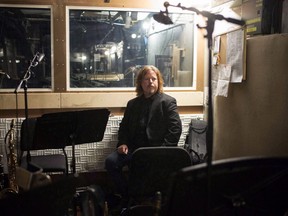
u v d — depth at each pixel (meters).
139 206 2.31
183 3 3.65
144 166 2.23
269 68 2.38
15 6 3.35
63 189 1.50
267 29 2.46
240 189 1.33
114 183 3.14
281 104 2.27
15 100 3.41
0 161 3.12
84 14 3.54
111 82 3.67
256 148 2.54
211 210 1.33
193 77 3.83
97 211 2.05
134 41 3.69
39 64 3.47
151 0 3.63
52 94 3.48
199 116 3.82
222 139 3.04
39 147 2.46
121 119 3.62
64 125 2.43
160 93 3.21
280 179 1.37
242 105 2.72
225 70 2.95
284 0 2.34
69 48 3.53
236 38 2.76
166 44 3.78
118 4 3.57
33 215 1.44
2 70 3.41
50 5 3.42
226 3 3.08
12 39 3.41
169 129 3.07
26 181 1.68
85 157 3.59
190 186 1.25
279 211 1.49
